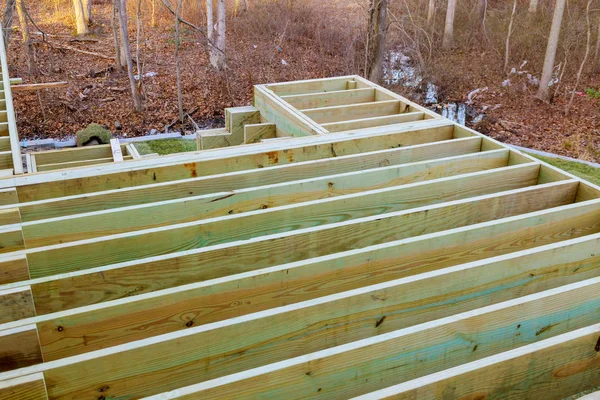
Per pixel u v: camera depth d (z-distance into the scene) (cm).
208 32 1352
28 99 1158
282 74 1386
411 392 156
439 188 316
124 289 219
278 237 241
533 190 309
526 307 201
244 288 214
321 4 1800
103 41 1557
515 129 1143
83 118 1113
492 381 170
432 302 225
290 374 164
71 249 230
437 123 430
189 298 205
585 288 212
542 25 1573
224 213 291
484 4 1645
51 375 162
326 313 202
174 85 1293
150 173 322
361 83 580
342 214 289
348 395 178
